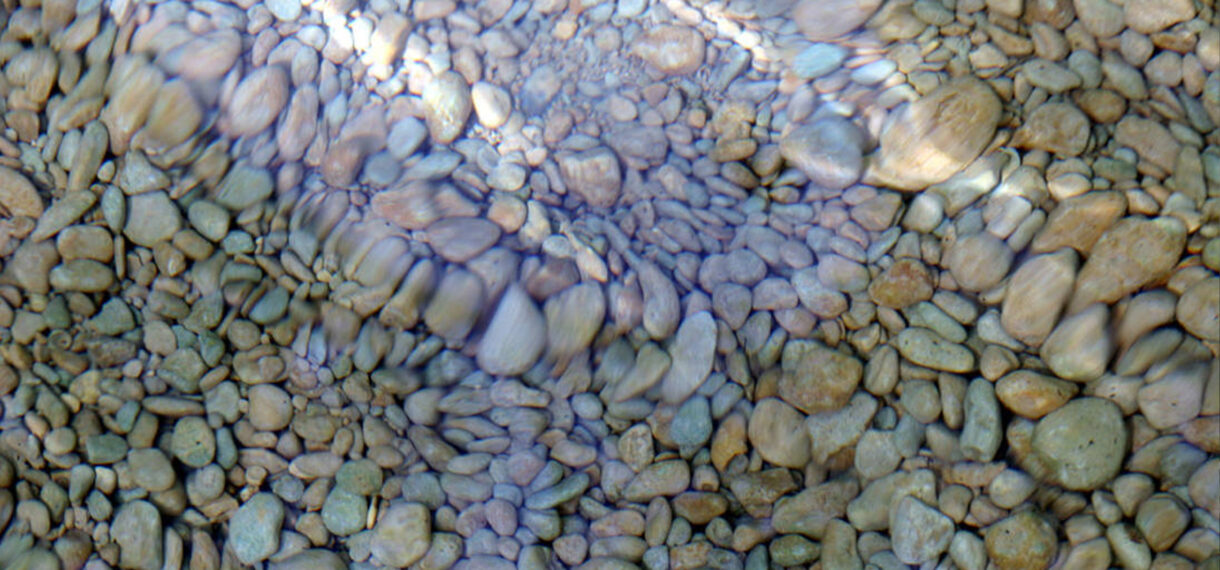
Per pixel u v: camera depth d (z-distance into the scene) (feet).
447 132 2.64
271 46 2.62
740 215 2.58
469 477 2.41
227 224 2.53
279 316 2.50
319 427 2.43
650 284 2.51
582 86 2.70
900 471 2.32
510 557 2.34
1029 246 2.40
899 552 2.27
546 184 2.62
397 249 2.53
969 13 2.64
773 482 2.37
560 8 2.75
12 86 2.60
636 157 2.64
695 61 2.69
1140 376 2.26
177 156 2.54
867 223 2.51
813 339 2.44
